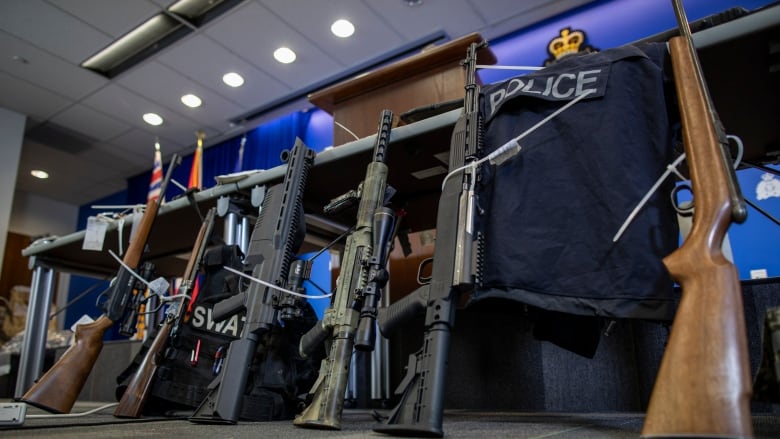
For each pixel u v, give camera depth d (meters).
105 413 1.61
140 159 6.16
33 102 4.94
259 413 1.21
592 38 3.82
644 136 0.91
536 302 0.89
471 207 0.95
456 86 1.66
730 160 0.70
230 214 1.72
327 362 1.04
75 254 2.57
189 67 4.45
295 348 1.34
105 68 4.51
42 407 1.40
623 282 0.84
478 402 1.85
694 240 0.65
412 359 0.88
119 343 3.11
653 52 0.96
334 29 4.02
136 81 4.62
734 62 1.07
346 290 1.11
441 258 0.93
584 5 3.91
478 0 3.78
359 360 2.29
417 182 1.71
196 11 3.88
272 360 1.29
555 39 3.98
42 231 7.06
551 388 1.75
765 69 1.10
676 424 0.53
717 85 1.16
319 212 1.95
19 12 3.76
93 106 5.03
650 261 0.84
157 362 1.39
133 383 1.36
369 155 1.47
